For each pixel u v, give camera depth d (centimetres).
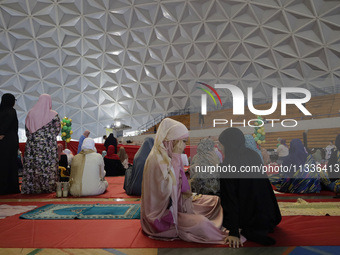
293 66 1684
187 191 244
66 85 1917
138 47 1833
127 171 478
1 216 309
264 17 1579
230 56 1791
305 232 235
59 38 1712
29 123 486
